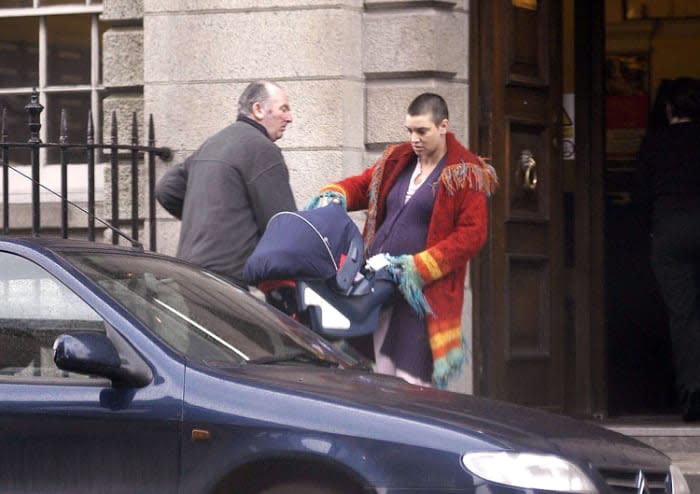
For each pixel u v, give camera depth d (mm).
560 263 33875
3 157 30297
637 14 37156
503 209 32469
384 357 25906
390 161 26562
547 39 33688
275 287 24859
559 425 18562
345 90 31609
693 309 33062
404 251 25875
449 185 25484
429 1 31578
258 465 17219
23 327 18594
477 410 18219
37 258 18906
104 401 17688
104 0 34125
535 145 33469
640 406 36688
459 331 25844
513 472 16562
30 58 36031
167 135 32938
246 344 19391
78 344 17297
